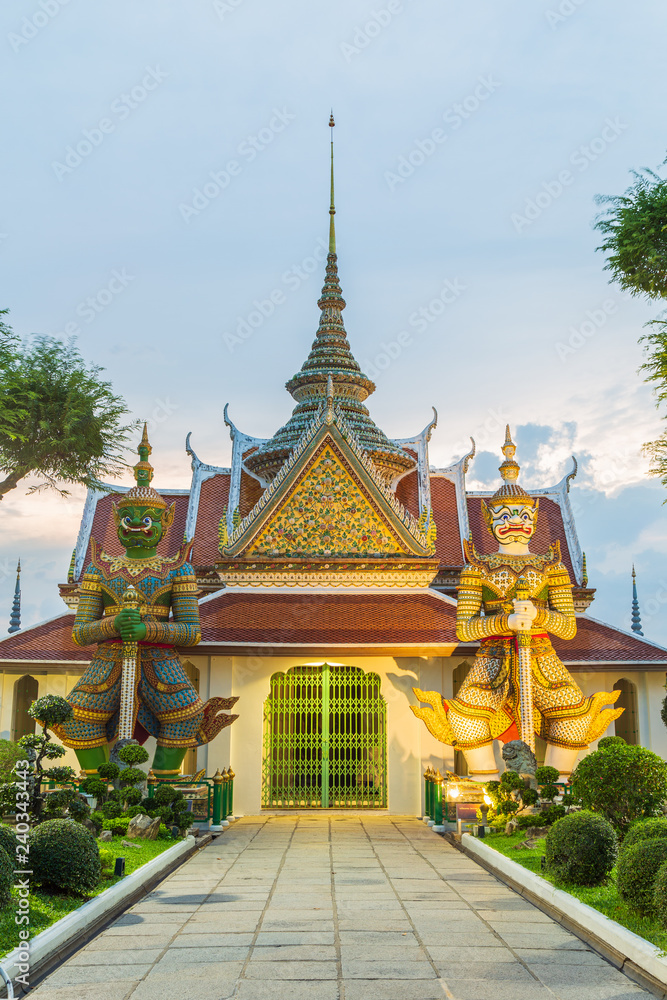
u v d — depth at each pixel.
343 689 21.84
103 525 26.17
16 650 21.69
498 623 18.34
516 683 18.30
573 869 10.76
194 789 17.97
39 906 9.68
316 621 21.47
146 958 8.63
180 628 18.91
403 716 21.17
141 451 20.45
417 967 8.35
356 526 22.88
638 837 9.98
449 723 18.34
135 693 18.48
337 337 29.39
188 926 9.85
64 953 8.60
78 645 20.42
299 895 11.50
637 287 16.39
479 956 8.72
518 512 19.77
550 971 8.27
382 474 26.75
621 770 12.56
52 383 18.11
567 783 16.80
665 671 21.61
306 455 23.08
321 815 20.62
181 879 12.66
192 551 26.12
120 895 10.68
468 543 19.47
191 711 18.73
